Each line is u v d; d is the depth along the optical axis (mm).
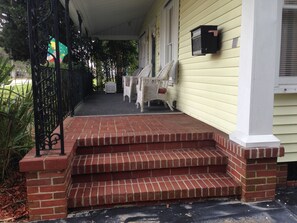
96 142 3387
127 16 10656
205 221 2600
